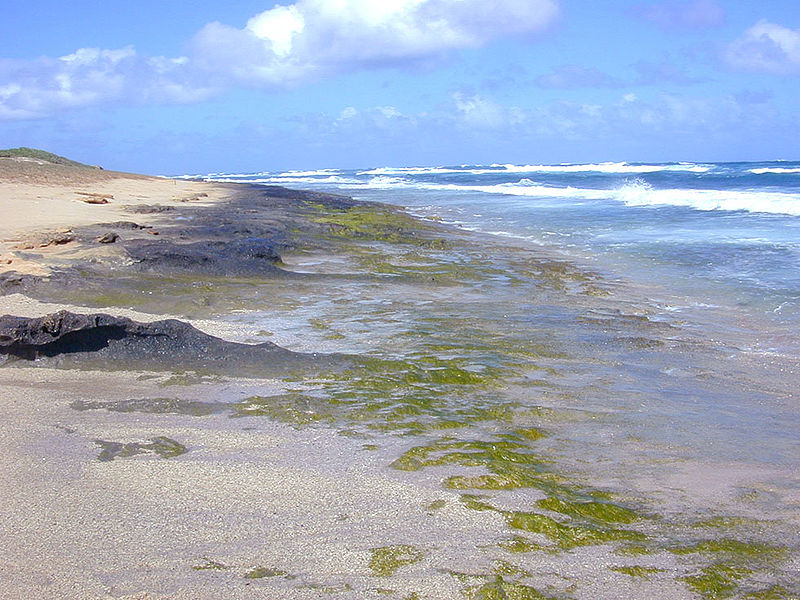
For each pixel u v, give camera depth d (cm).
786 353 1014
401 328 1097
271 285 1373
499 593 426
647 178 5747
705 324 1187
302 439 673
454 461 619
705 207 3022
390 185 6856
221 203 3288
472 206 3731
